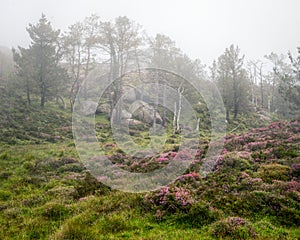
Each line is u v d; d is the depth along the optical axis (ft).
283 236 20.72
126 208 26.04
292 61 111.75
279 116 148.66
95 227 22.53
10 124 85.35
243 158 41.06
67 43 124.47
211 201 27.14
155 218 24.12
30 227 23.48
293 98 100.73
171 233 21.30
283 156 41.78
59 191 32.68
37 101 131.23
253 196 27.14
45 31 128.47
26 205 29.35
